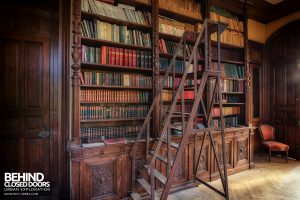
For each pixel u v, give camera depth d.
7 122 2.82
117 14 2.88
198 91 2.49
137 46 2.99
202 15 3.71
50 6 3.12
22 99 2.92
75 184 2.41
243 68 4.32
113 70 3.12
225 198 2.75
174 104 2.36
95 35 2.71
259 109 5.28
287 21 4.96
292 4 4.53
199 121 3.67
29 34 2.97
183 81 2.41
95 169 2.55
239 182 3.49
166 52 3.30
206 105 3.69
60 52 2.78
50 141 3.10
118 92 2.92
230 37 4.07
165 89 3.33
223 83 4.01
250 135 4.20
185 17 3.54
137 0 3.01
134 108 3.05
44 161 3.05
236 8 4.18
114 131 2.93
